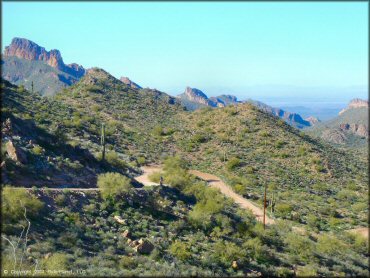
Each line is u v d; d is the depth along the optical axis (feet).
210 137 352.08
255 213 190.39
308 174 282.97
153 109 462.60
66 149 175.22
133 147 306.14
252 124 372.17
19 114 240.12
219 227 139.44
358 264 136.46
